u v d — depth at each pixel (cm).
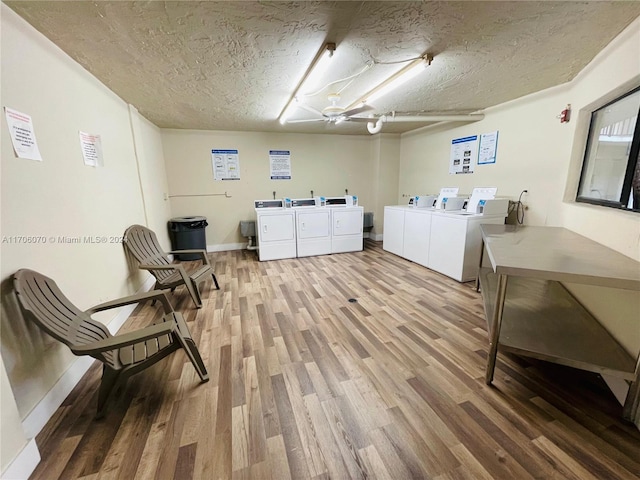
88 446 131
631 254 160
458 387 165
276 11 156
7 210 135
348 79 260
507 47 202
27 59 155
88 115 222
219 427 141
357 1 149
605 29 180
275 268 409
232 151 507
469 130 397
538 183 308
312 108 318
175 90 281
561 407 149
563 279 135
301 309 273
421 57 215
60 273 173
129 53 201
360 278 359
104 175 243
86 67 220
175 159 480
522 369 180
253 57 213
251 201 534
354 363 190
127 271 275
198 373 170
